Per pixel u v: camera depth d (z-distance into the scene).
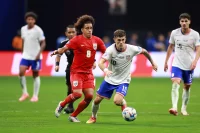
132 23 102.94
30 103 48.06
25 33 50.19
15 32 84.62
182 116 40.34
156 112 42.72
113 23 102.69
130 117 35.06
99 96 36.00
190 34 41.06
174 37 41.53
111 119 38.53
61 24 92.00
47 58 77.19
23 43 50.41
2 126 34.47
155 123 36.44
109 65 36.12
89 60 36.06
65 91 58.53
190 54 41.31
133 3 102.38
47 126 34.50
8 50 84.69
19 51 82.94
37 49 50.25
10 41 84.62
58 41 87.00
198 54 40.91
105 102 49.75
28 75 78.38
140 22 102.50
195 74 76.50
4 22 84.25
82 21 35.94
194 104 48.22
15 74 76.81
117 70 35.81
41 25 91.56
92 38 36.34
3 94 55.44
